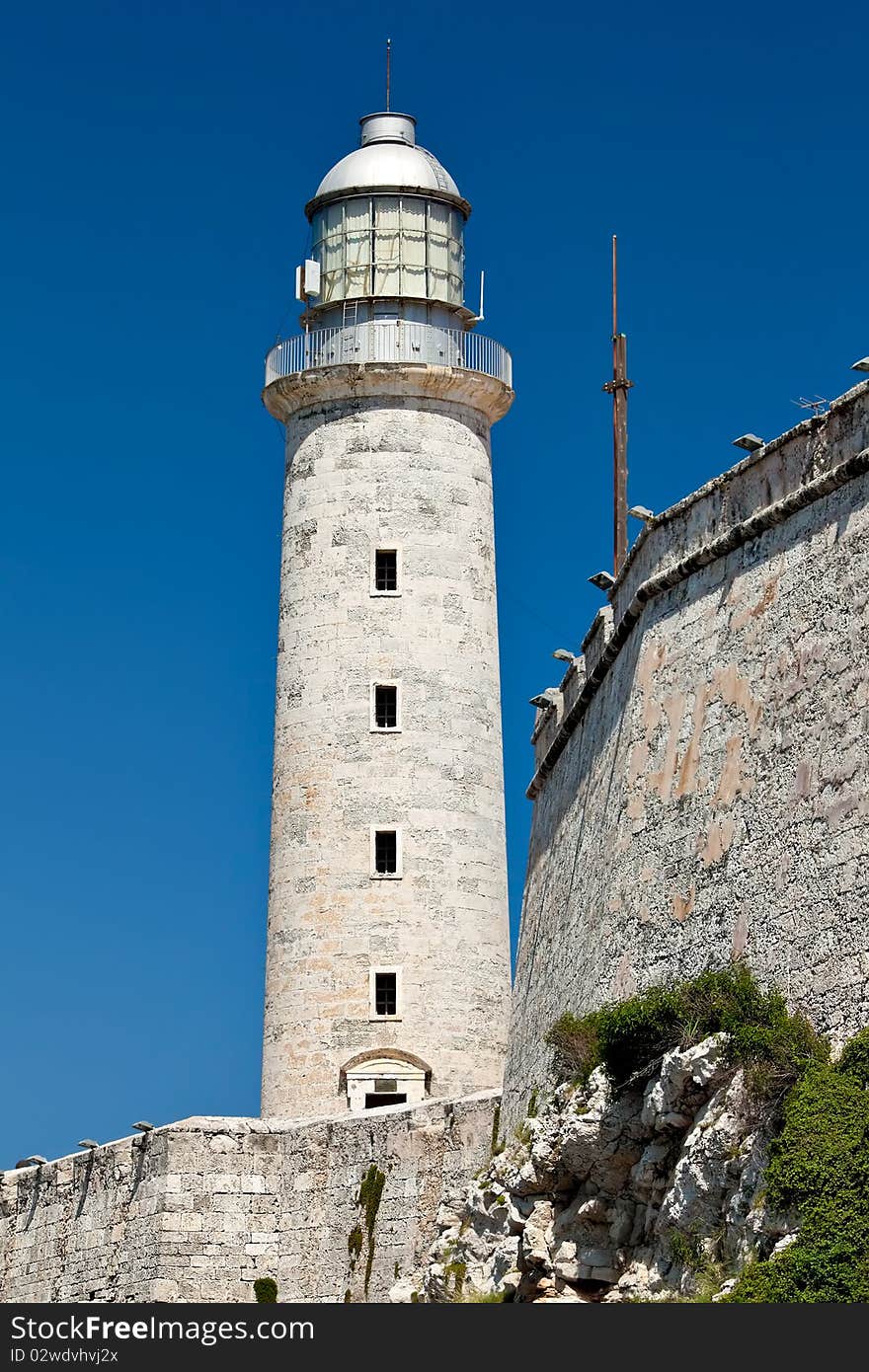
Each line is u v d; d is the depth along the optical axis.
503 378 56.16
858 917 26.91
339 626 54.06
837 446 29.17
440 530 54.72
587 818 37.75
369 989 51.97
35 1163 53.25
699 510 32.97
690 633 32.62
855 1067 25.95
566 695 41.69
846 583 28.44
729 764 30.64
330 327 56.78
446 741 53.59
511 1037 42.84
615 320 46.34
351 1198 45.28
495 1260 34.50
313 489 55.12
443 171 58.31
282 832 53.72
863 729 27.50
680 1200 28.05
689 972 30.62
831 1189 25.14
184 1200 47.25
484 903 53.25
